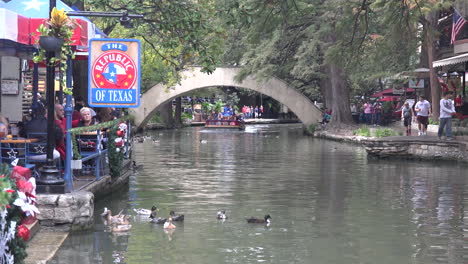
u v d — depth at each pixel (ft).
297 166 76.89
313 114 185.78
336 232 38.19
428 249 34.06
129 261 31.12
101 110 61.00
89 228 37.58
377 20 119.44
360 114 187.21
